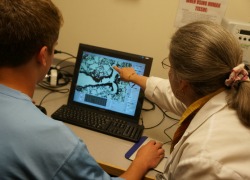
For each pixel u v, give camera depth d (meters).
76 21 1.73
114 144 1.22
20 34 0.73
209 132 0.81
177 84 0.93
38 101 1.48
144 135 1.33
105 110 1.41
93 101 1.43
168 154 1.18
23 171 0.68
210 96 0.90
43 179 0.69
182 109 1.27
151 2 1.58
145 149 1.14
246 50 1.31
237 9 1.50
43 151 0.68
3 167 0.67
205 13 1.54
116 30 1.69
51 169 0.69
